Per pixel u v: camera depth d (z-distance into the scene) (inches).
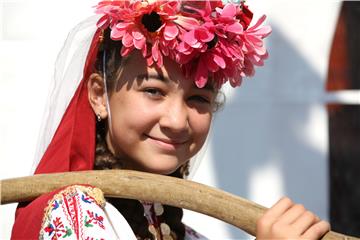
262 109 267.0
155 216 162.7
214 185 265.9
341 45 266.7
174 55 149.8
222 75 157.2
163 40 149.3
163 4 149.6
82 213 140.3
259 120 267.0
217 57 151.6
